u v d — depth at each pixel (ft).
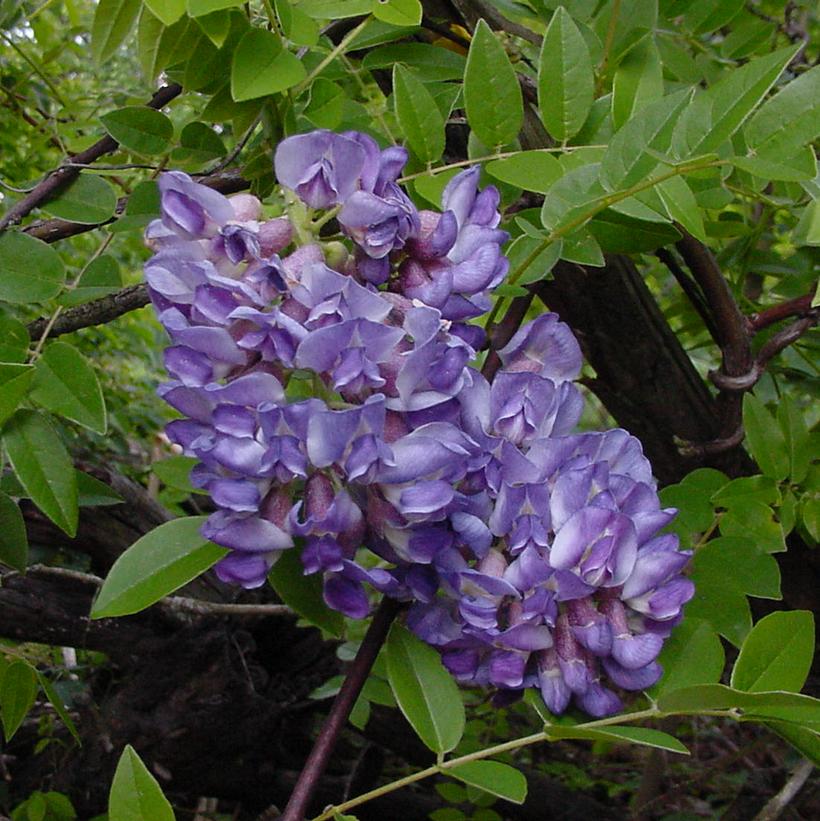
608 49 1.19
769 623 0.90
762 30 1.51
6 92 1.80
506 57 1.06
